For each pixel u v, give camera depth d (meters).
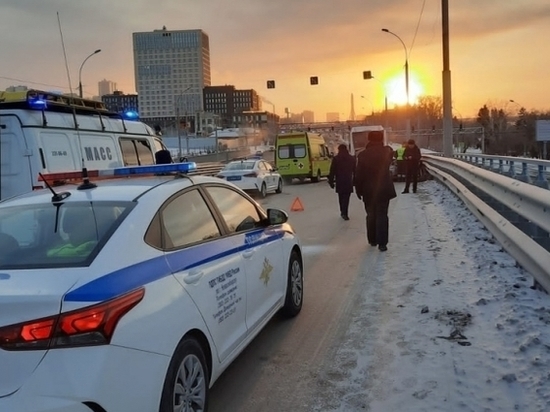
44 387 2.38
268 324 5.38
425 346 4.50
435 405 3.56
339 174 12.73
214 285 3.63
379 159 8.70
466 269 6.78
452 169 16.27
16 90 7.50
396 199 16.30
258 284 4.51
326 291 6.48
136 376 2.68
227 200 4.54
